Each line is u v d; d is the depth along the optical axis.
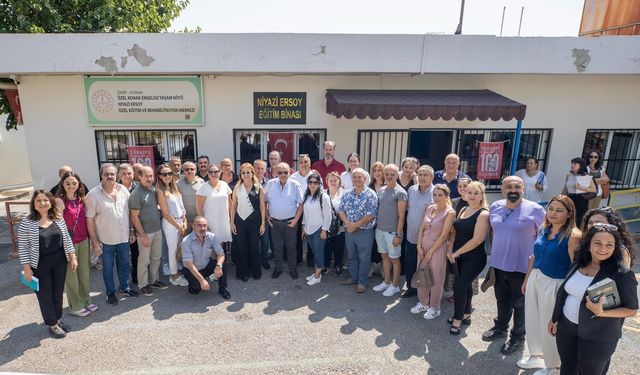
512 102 6.96
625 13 9.88
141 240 5.02
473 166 8.23
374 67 7.05
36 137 7.36
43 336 4.26
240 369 3.78
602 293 2.78
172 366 3.80
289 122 7.73
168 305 4.93
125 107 7.32
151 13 11.75
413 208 4.86
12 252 6.59
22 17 8.62
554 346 3.51
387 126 7.90
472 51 7.12
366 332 4.38
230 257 6.34
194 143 7.71
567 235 3.36
